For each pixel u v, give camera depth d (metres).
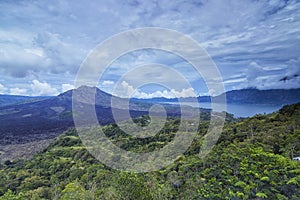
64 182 28.94
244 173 17.27
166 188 17.66
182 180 19.09
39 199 25.53
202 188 17.70
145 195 13.24
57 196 23.03
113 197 14.08
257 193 14.29
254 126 34.59
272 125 34.22
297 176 15.01
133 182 13.38
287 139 25.94
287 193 14.90
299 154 23.03
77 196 19.00
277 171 16.11
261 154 19.52
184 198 17.39
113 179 16.88
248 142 27.52
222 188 17.17
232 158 20.11
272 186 15.38
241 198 15.16
